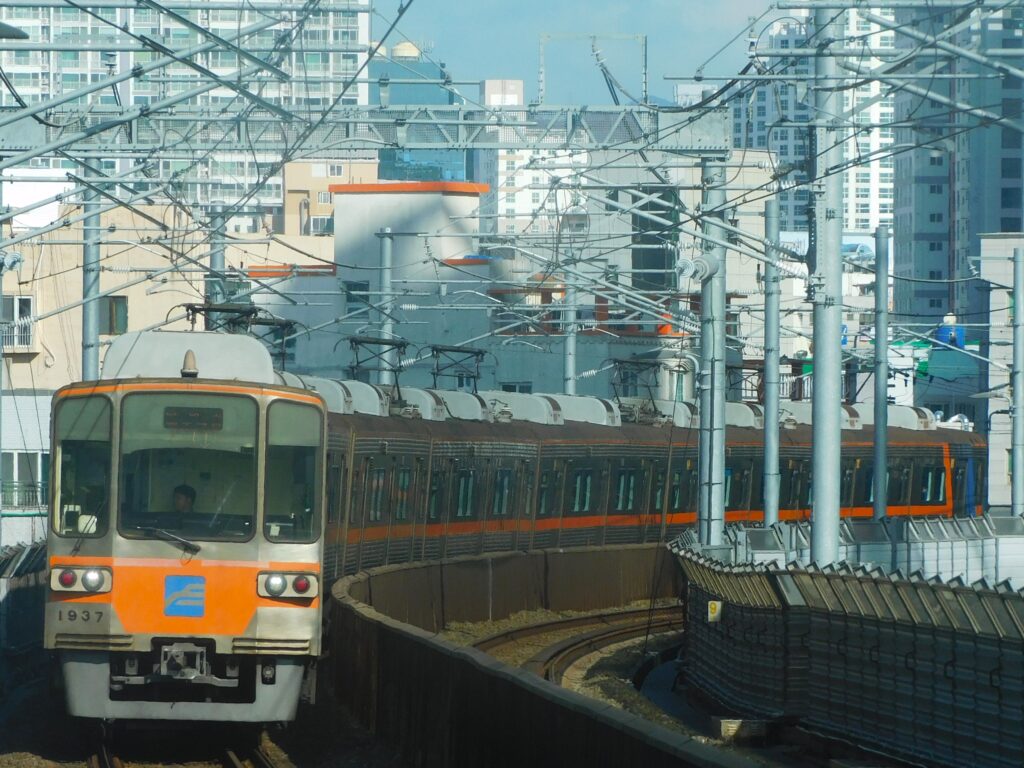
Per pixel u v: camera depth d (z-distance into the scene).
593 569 78.88
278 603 34.28
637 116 53.75
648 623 66.75
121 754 34.41
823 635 36.16
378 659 34.88
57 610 33.91
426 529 64.44
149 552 33.97
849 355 95.81
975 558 65.81
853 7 36.25
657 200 53.78
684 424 89.56
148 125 55.50
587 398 84.94
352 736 35.22
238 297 70.62
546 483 76.81
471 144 54.25
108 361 37.00
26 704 40.69
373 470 57.19
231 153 58.16
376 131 53.59
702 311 56.94
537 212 66.25
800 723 37.06
